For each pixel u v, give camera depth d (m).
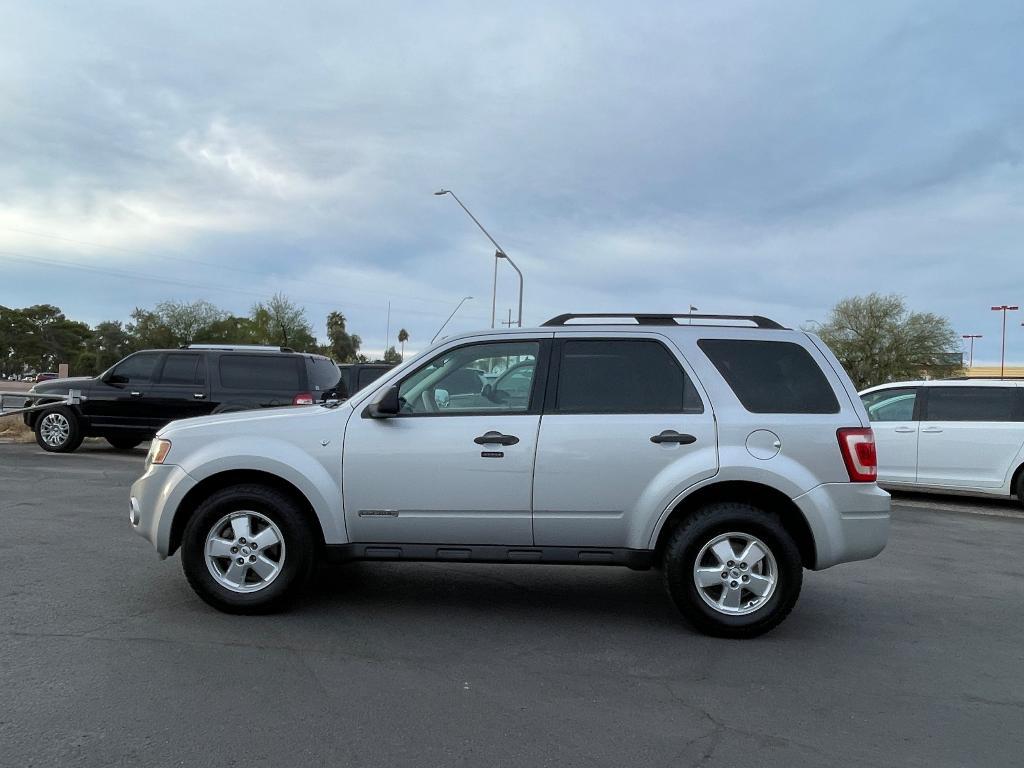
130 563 6.24
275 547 5.08
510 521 4.98
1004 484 11.25
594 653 4.63
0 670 4.04
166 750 3.25
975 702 4.05
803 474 4.89
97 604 5.19
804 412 5.02
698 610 4.89
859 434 4.96
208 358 13.40
